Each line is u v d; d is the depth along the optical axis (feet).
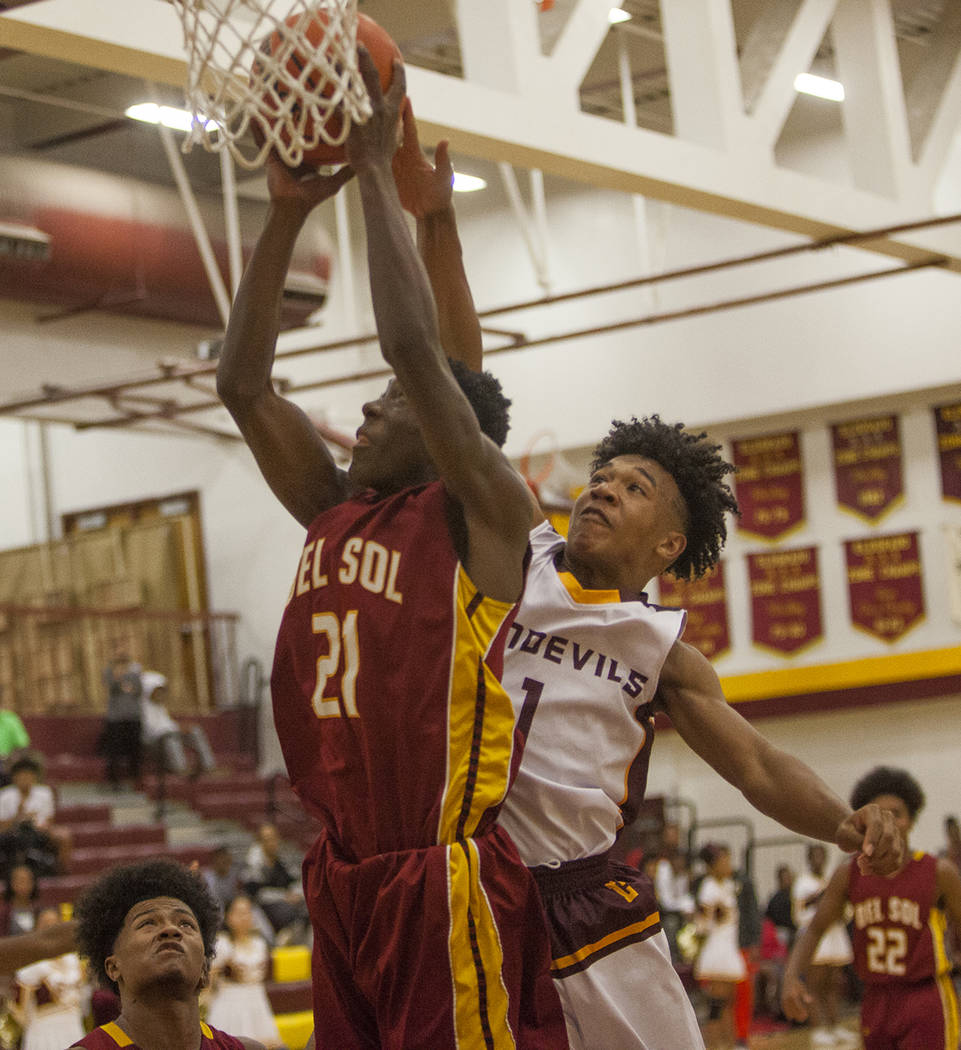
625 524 9.33
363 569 7.88
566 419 51.78
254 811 46.73
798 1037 37.63
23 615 54.49
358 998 8.00
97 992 20.18
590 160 23.89
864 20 31.63
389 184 7.86
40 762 39.34
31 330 38.58
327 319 52.95
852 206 29.50
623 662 8.91
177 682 54.03
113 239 37.42
